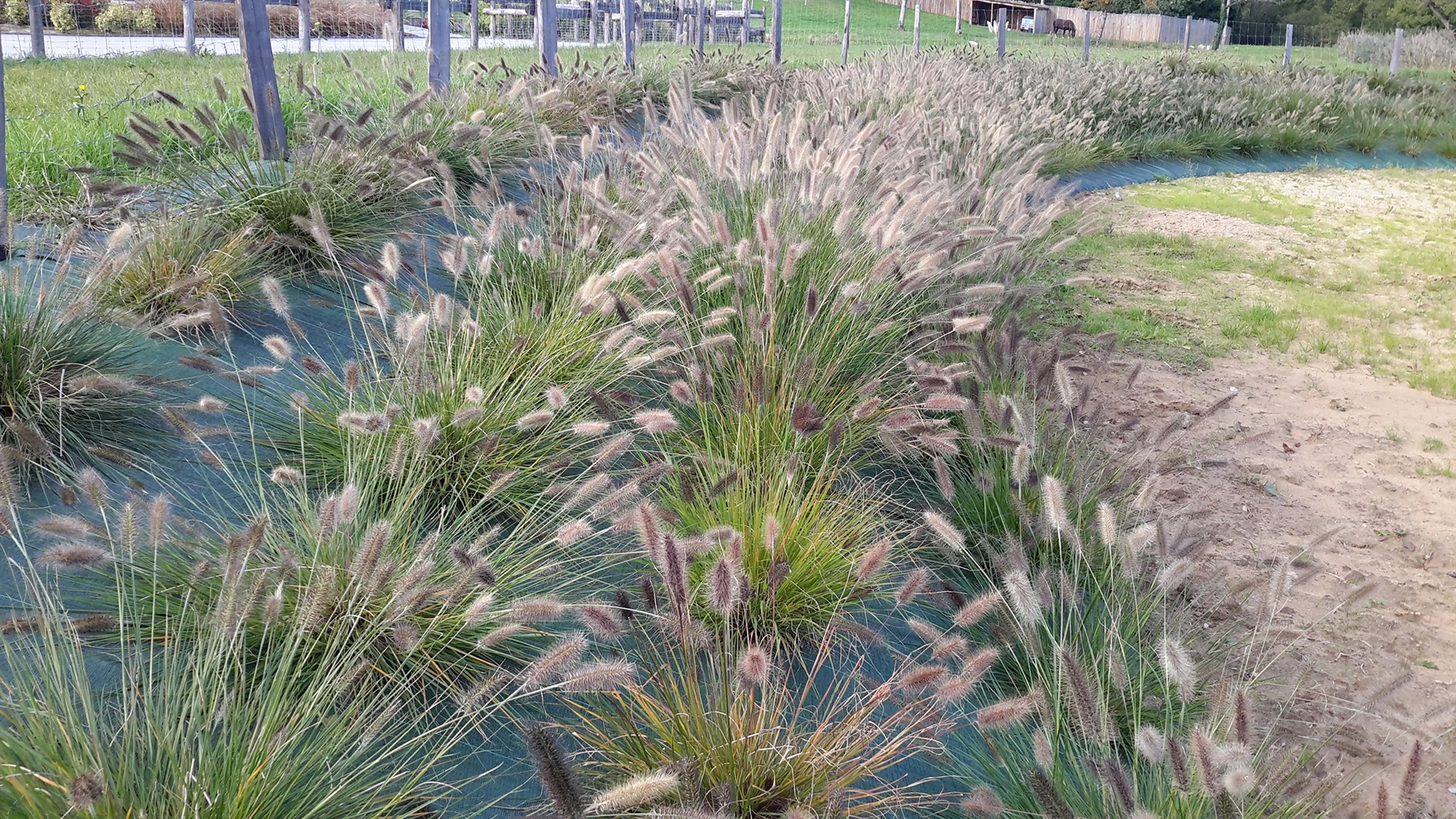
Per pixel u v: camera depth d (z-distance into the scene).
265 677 2.87
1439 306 10.16
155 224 5.65
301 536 3.73
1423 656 4.80
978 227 5.61
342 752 2.95
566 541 3.38
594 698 3.44
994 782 3.41
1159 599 4.13
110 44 20.11
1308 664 4.63
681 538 3.94
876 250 5.53
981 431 4.72
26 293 4.68
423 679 3.37
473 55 16.25
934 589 4.46
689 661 3.21
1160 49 42.53
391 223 7.08
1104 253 11.31
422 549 3.34
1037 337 7.74
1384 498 6.29
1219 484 6.34
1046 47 38.62
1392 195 15.97
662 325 5.24
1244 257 11.51
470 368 4.77
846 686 3.73
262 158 7.20
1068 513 4.73
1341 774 3.88
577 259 5.83
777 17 20.45
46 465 4.02
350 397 4.03
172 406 4.17
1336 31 54.62
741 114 9.70
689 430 5.05
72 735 2.55
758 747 3.08
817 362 5.26
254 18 7.05
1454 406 7.72
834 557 4.16
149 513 3.08
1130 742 3.60
